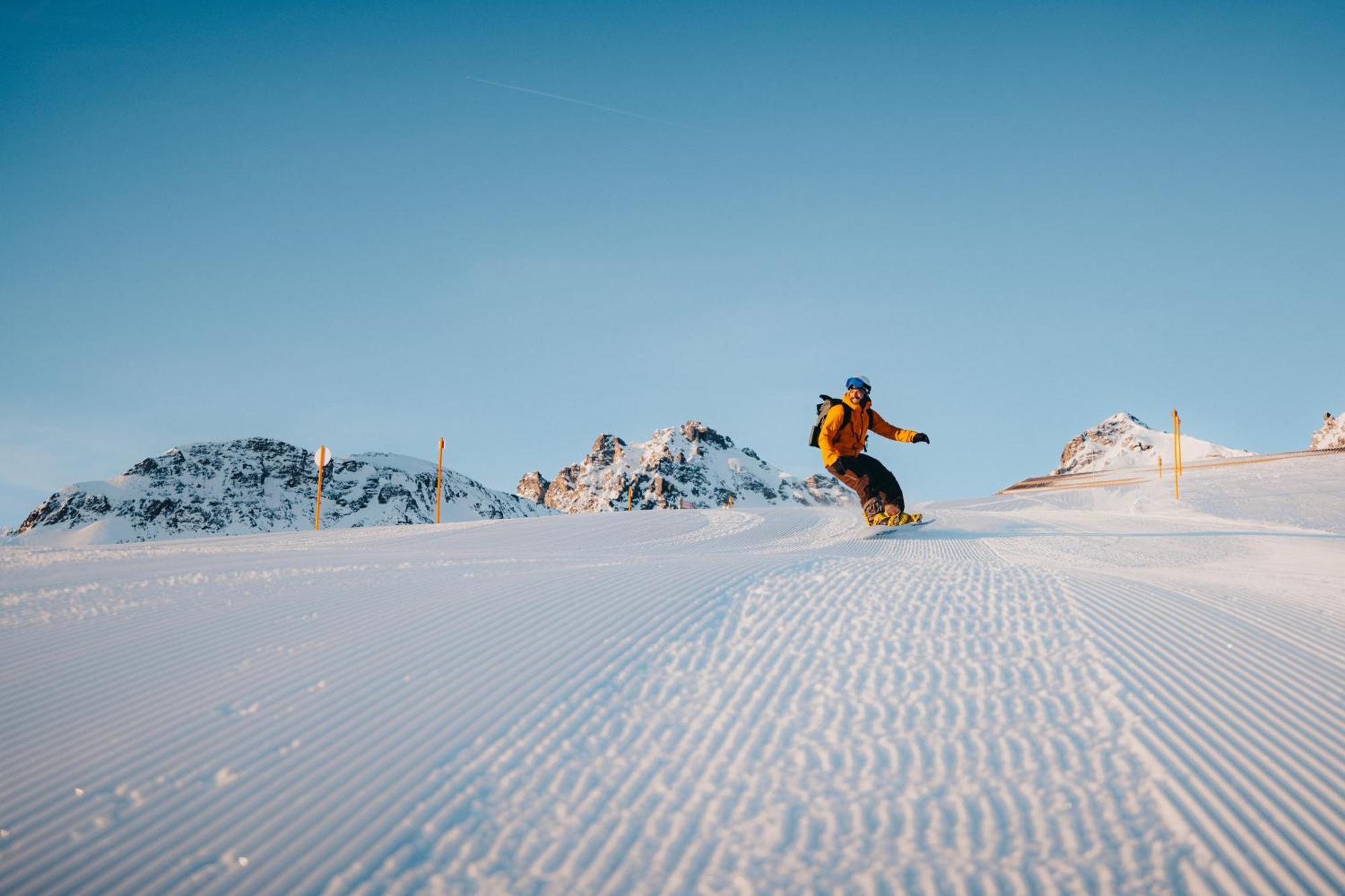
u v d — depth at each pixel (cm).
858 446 1368
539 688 416
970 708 386
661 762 341
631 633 502
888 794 315
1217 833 289
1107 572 786
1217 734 363
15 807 315
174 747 360
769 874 268
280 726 377
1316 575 863
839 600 574
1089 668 433
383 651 475
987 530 1353
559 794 317
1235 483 3067
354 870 273
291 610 575
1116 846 282
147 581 721
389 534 1520
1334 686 429
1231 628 526
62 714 399
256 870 274
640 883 265
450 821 300
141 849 288
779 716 382
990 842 285
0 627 559
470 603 582
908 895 257
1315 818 300
